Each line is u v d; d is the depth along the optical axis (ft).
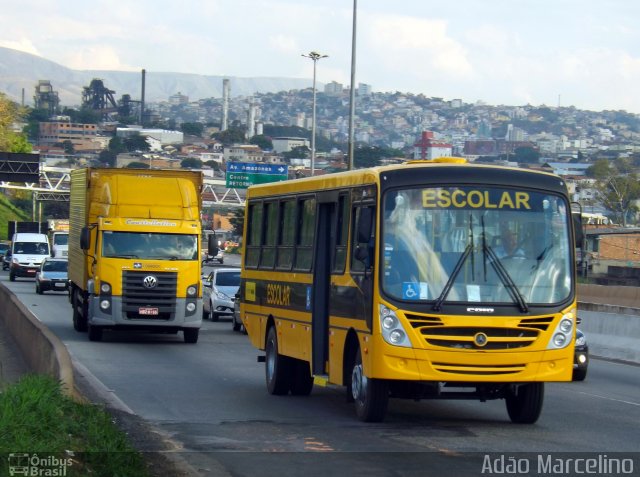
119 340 121.29
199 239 119.75
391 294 56.24
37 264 282.97
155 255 117.50
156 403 68.18
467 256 57.06
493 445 52.90
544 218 58.65
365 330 57.72
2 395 49.73
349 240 61.77
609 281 267.39
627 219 435.94
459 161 62.44
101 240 116.67
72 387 55.98
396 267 56.75
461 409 68.54
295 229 72.02
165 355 103.76
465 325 55.72
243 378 84.84
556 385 86.22
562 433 57.72
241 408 66.69
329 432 56.65
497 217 58.03
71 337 122.11
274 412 64.90
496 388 58.65
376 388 58.54
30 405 47.83
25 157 301.84
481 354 55.77
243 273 85.20
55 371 61.62
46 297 209.46
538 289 57.26
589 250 322.14
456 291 56.34
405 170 58.34
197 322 118.32
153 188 120.88
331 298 64.80
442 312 55.83
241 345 118.52
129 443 49.08
